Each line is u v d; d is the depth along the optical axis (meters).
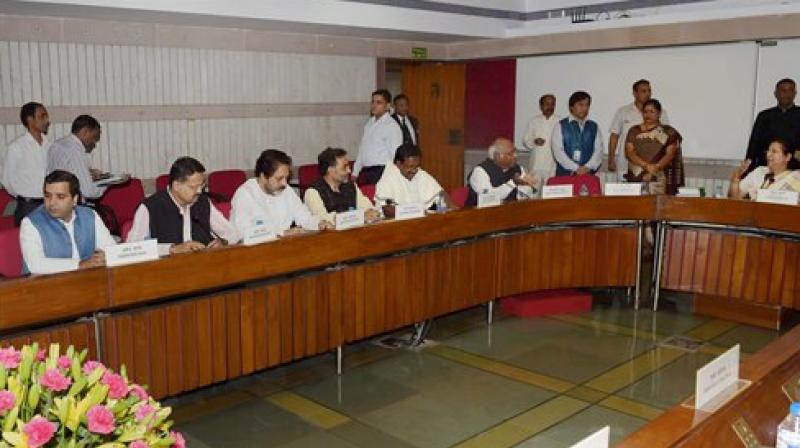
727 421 1.82
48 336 2.99
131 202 5.99
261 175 4.20
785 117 6.55
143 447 1.29
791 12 6.57
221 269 3.52
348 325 4.20
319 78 8.09
